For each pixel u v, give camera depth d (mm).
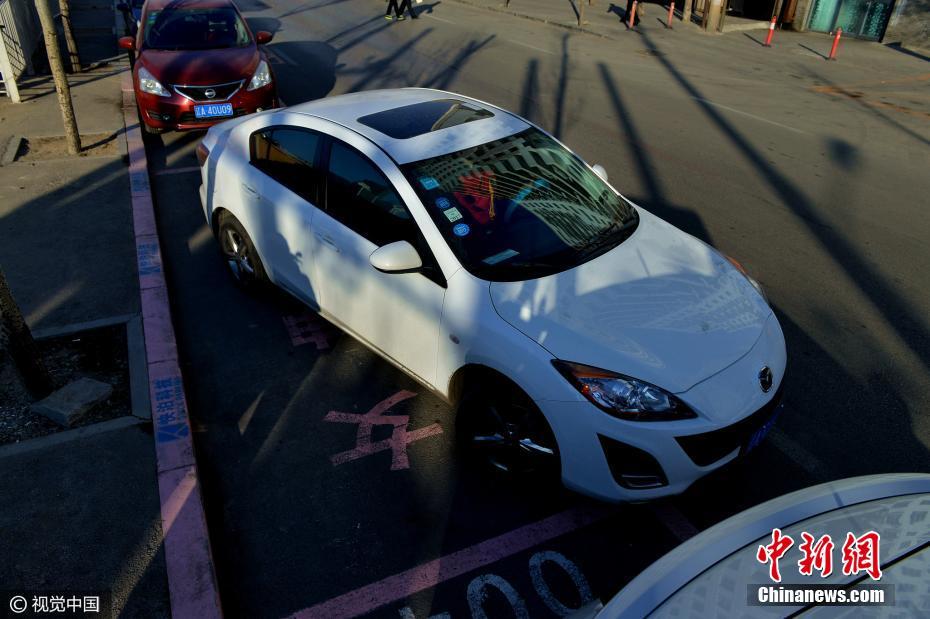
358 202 4156
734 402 3242
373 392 4531
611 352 3254
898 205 7656
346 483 3818
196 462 3787
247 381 4629
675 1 23562
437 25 18328
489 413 3648
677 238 4309
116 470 3693
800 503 2502
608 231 4133
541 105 11203
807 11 20172
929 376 4734
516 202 4023
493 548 3428
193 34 9328
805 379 4688
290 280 4875
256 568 3316
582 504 3695
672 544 3469
